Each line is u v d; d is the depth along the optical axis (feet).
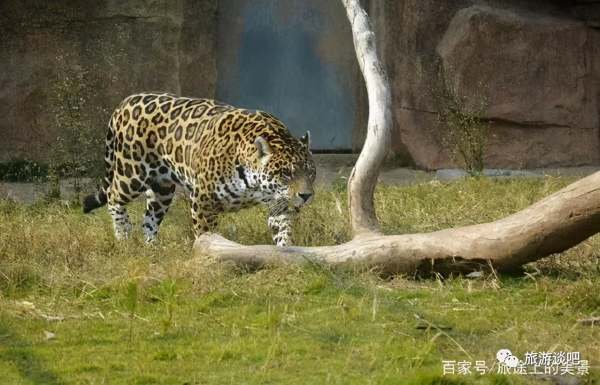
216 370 27.73
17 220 46.73
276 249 36.91
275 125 40.14
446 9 72.49
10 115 70.18
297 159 39.17
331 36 77.10
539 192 53.26
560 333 30.19
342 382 26.50
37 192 62.90
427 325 30.99
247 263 36.78
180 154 42.24
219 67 76.07
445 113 70.64
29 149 70.38
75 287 35.40
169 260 37.88
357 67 76.95
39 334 30.78
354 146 77.46
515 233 34.94
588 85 72.18
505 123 71.15
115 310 33.22
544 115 71.20
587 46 72.13
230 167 39.65
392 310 32.60
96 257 39.01
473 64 70.18
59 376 27.25
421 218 46.73
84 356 28.78
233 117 40.83
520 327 30.76
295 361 28.27
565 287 34.22
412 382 26.07
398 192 54.19
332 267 36.32
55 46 70.95
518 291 34.81
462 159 70.13
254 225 44.55
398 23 73.15
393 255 36.22
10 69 70.54
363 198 39.70
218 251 37.06
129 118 44.27
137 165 44.24
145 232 45.06
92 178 59.06
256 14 76.54
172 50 72.33
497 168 71.00
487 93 70.33
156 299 34.30
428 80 71.67
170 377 27.07
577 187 34.12
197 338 30.50
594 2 71.97
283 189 38.83
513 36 70.54
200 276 35.27
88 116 67.41
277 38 76.95
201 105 42.88
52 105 68.08
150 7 71.82
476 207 48.85
